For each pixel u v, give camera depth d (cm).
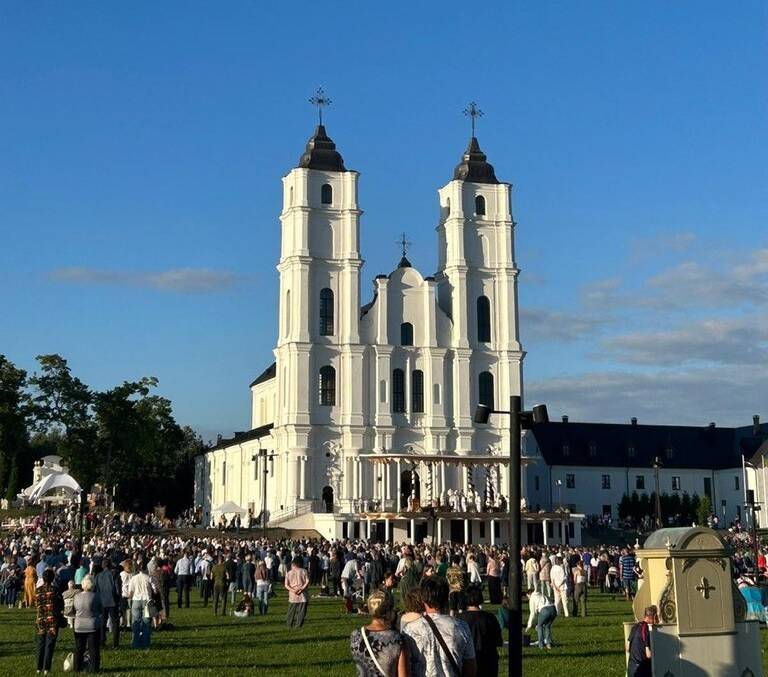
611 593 6162
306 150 12012
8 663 2939
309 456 11369
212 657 3042
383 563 5747
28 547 6581
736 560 6322
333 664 2877
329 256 11800
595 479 14538
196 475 16538
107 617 3441
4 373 12862
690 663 1964
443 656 1363
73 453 13125
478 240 12256
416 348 11888
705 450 15125
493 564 4994
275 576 6956
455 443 11775
